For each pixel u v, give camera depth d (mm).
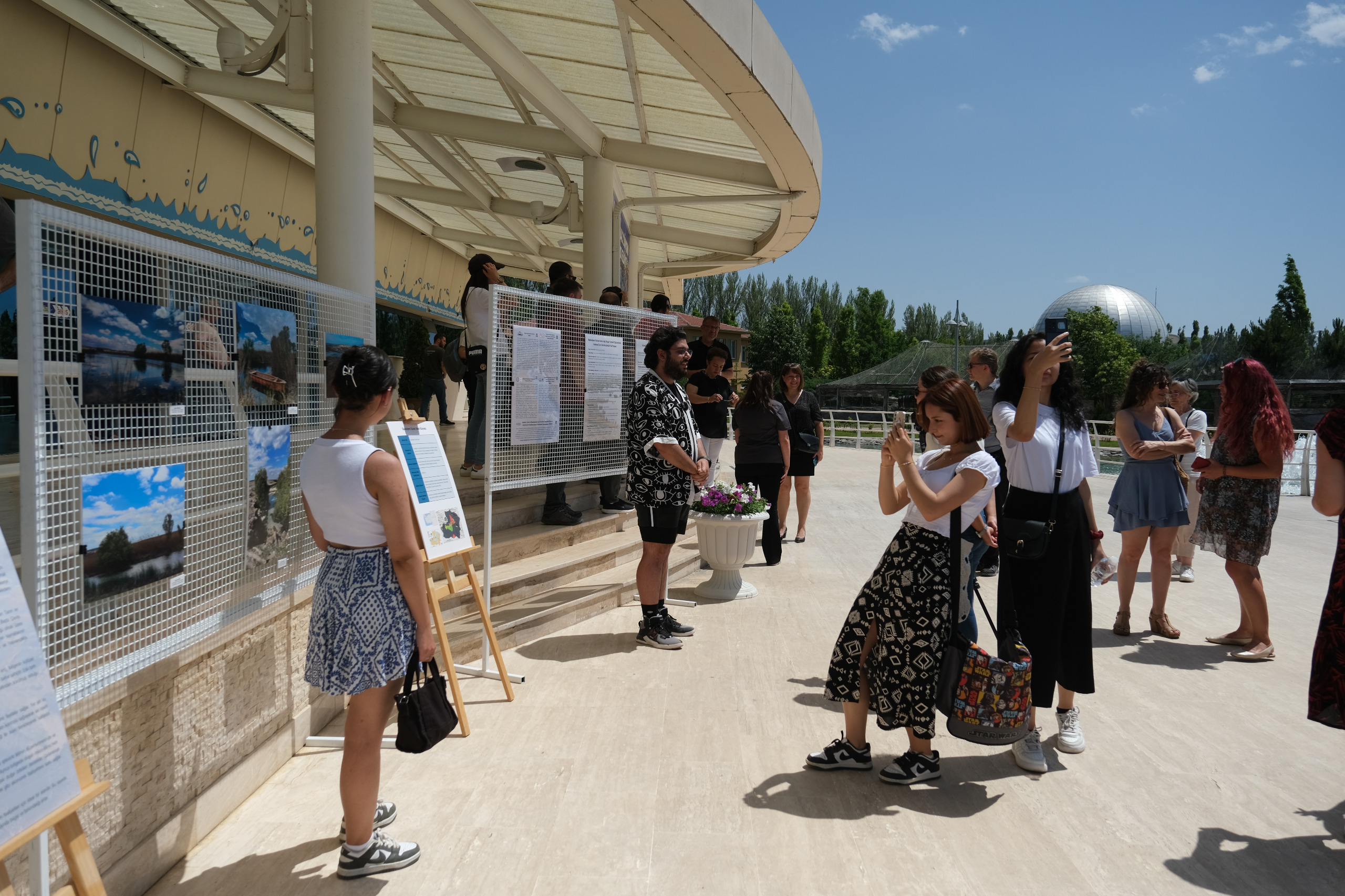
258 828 2963
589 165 8656
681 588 6754
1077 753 3723
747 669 4758
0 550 1678
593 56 6406
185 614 2711
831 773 3484
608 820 3051
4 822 1569
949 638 3197
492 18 5934
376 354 2676
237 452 3037
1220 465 5062
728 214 11508
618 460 6145
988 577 7074
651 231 12969
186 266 2693
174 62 7488
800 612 6004
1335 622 3088
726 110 6207
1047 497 3547
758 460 7520
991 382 6148
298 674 3625
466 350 7078
